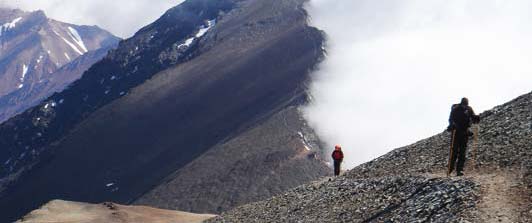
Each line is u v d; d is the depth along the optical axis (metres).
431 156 30.42
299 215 30.61
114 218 103.06
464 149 25.47
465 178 24.27
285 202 34.50
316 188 34.38
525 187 21.94
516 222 19.83
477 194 22.36
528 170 23.28
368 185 29.72
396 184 27.70
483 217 20.62
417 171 28.84
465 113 25.58
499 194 21.98
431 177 26.31
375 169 32.56
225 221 36.56
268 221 32.22
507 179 23.16
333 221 27.41
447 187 24.02
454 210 21.92
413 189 25.97
